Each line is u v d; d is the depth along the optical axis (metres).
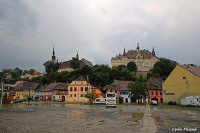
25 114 25.91
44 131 13.62
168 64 144.75
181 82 62.31
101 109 37.59
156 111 33.31
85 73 128.75
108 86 88.44
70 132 13.34
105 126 16.02
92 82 112.38
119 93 82.56
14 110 33.12
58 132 13.30
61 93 97.81
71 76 132.50
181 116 24.72
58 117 22.39
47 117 22.33
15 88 139.75
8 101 62.72
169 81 67.25
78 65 186.62
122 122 18.56
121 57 195.25
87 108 40.09
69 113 27.70
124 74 126.62
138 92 64.38
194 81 57.94
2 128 14.73
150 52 199.88
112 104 45.69
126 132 13.52
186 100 50.56
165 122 18.86
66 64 185.25
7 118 21.20
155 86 83.31
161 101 81.19
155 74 137.62
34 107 42.12
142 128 15.17
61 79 136.38
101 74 113.25
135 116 24.33
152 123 17.91
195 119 21.44
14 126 15.69
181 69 62.72
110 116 24.14
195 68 64.19
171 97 65.75
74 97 88.00
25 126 15.71
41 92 107.50
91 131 13.77
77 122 18.27
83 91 87.06
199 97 48.47
